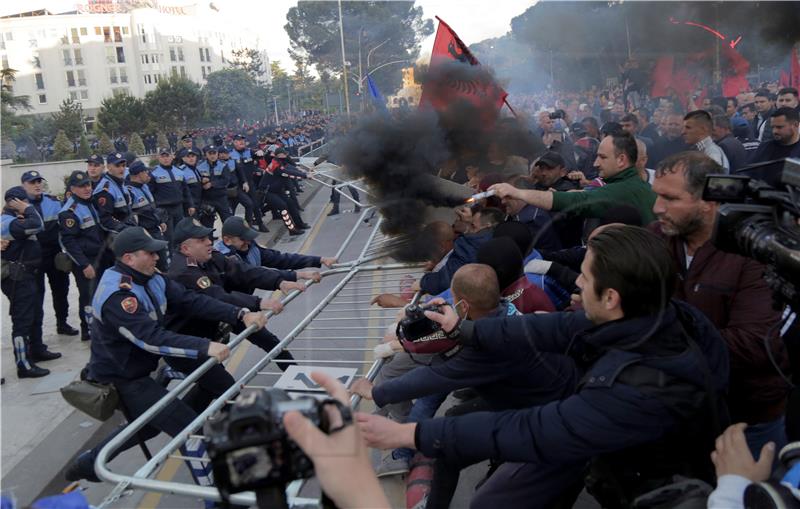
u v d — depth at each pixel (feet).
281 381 8.25
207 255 11.76
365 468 2.97
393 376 8.83
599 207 9.06
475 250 9.87
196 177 30.22
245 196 32.86
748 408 6.21
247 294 12.17
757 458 6.31
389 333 8.87
